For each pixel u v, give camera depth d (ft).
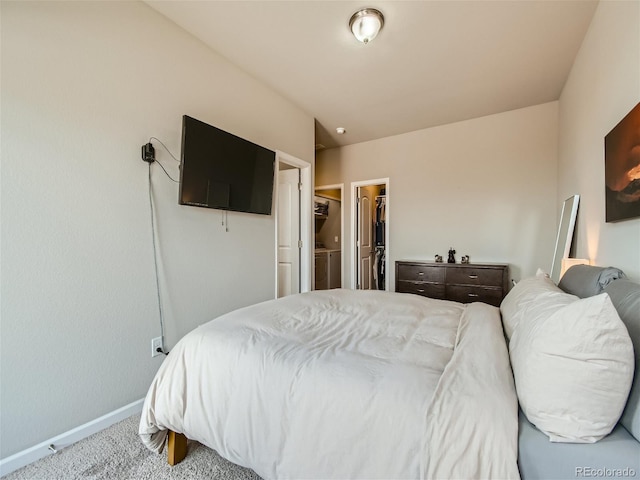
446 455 2.45
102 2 5.68
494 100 10.67
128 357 6.12
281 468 3.24
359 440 2.85
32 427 4.80
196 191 7.19
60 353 5.13
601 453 2.24
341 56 8.14
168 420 4.20
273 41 7.56
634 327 2.65
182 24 6.99
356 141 14.88
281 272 12.85
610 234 5.58
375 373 3.20
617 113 5.19
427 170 13.26
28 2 4.77
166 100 6.83
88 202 5.49
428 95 10.31
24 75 4.72
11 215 4.61
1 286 4.53
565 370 2.41
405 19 6.66
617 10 5.23
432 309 5.89
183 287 7.26
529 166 11.22
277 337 4.33
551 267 10.81
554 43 7.45
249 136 9.14
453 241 12.69
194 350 4.29
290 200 12.56
